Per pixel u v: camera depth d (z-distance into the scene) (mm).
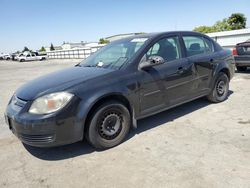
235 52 8461
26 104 3090
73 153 3393
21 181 2783
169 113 4816
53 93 3031
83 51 32625
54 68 19000
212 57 4922
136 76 3607
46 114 2949
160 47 4078
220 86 5301
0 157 3373
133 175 2771
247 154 3078
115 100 3453
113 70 3555
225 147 3289
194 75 4484
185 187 2498
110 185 2619
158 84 3867
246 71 9406
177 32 4473
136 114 3691
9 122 3324
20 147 3672
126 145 3529
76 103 3070
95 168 2973
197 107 5102
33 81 3797
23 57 37219
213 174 2688
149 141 3613
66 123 3027
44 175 2887
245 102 5301
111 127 3459
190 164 2922
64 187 2635
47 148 3586
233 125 4039
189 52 4516
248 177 2602
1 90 9180
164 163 2979
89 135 3285
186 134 3785
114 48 4348
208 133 3779
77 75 3545
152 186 2551
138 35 4504
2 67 24406
